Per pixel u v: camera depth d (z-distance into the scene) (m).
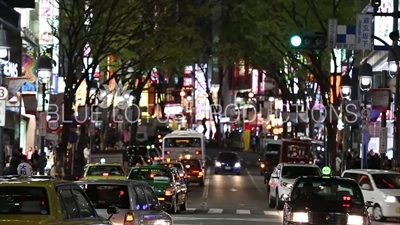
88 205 27.52
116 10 78.25
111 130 146.25
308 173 69.88
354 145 112.00
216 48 131.75
